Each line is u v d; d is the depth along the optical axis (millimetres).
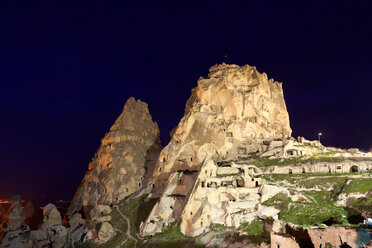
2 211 114625
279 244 64500
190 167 108875
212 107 123688
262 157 108375
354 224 67062
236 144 117312
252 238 74062
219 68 136875
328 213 74750
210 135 114250
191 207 89500
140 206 110062
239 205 86438
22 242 89312
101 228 100812
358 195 78125
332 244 60469
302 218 75688
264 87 134375
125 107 138750
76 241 101062
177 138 116500
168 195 101000
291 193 86500
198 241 81062
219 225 84688
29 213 117750
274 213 80750
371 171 91688
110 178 121375
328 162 96812
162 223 94688
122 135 131125
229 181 95188
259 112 127375
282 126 134750
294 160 101812
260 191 89188
